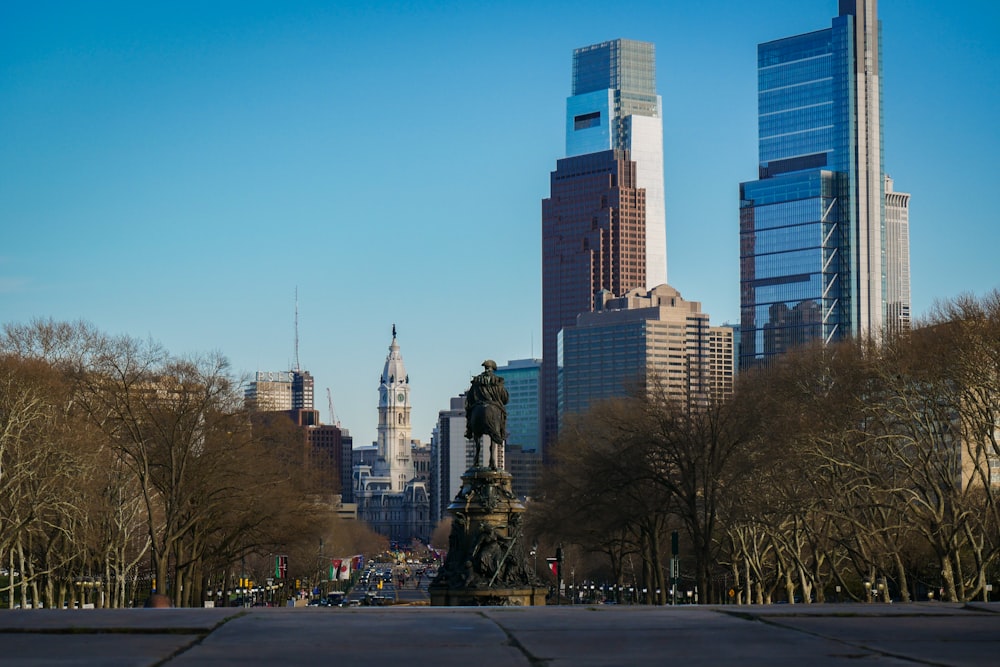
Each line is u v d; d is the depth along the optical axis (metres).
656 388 183.62
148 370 143.75
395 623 33.56
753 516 140.62
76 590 171.88
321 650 28.81
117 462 149.75
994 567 160.75
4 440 123.62
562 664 26.86
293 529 155.38
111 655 27.72
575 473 157.75
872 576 147.38
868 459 140.25
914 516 132.88
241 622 33.59
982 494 145.38
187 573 146.62
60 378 143.38
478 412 100.50
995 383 130.38
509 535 98.69
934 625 32.94
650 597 160.12
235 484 144.25
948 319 153.50
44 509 133.25
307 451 193.25
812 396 153.50
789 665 26.61
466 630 32.16
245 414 151.50
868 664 26.78
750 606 37.41
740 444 139.50
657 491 138.62
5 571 182.00
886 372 143.88
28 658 27.34
